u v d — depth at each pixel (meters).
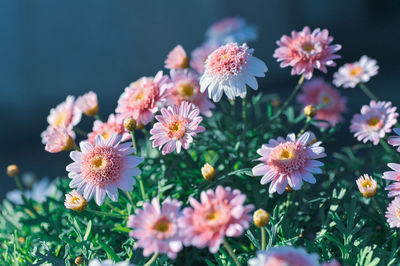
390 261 0.41
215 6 2.12
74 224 0.46
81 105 0.54
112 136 0.45
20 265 0.45
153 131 0.45
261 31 2.13
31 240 0.50
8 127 2.01
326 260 0.42
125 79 2.14
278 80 2.06
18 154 1.77
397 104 1.57
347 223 0.44
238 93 0.46
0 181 1.52
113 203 0.50
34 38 2.07
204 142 0.53
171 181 0.50
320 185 0.53
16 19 2.05
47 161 1.65
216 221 0.36
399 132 0.44
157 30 2.12
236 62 0.46
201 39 2.13
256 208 0.49
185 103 0.45
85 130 1.78
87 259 0.44
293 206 0.47
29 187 0.70
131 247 0.46
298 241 0.45
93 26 2.11
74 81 2.12
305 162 0.42
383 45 2.16
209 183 0.48
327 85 0.63
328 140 0.54
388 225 0.45
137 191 0.51
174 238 0.36
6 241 0.48
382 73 1.90
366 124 0.51
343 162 0.55
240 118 0.56
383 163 0.52
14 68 2.06
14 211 0.57
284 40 0.51
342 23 2.35
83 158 0.44
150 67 2.14
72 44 2.10
